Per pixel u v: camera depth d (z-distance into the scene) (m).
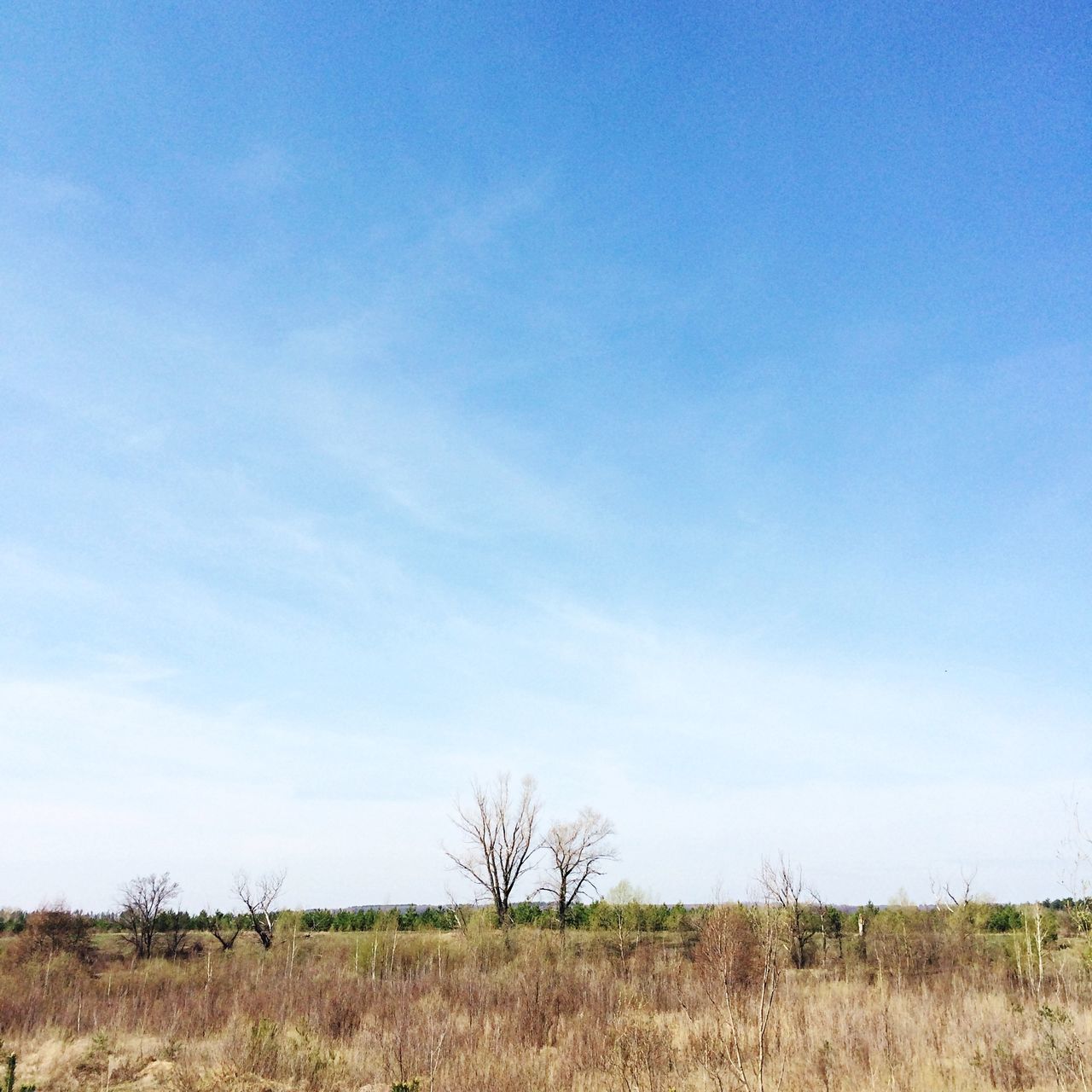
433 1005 24.92
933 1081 14.59
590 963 36.00
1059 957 26.64
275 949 46.41
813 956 36.25
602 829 52.47
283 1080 17.53
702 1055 15.57
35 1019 26.06
